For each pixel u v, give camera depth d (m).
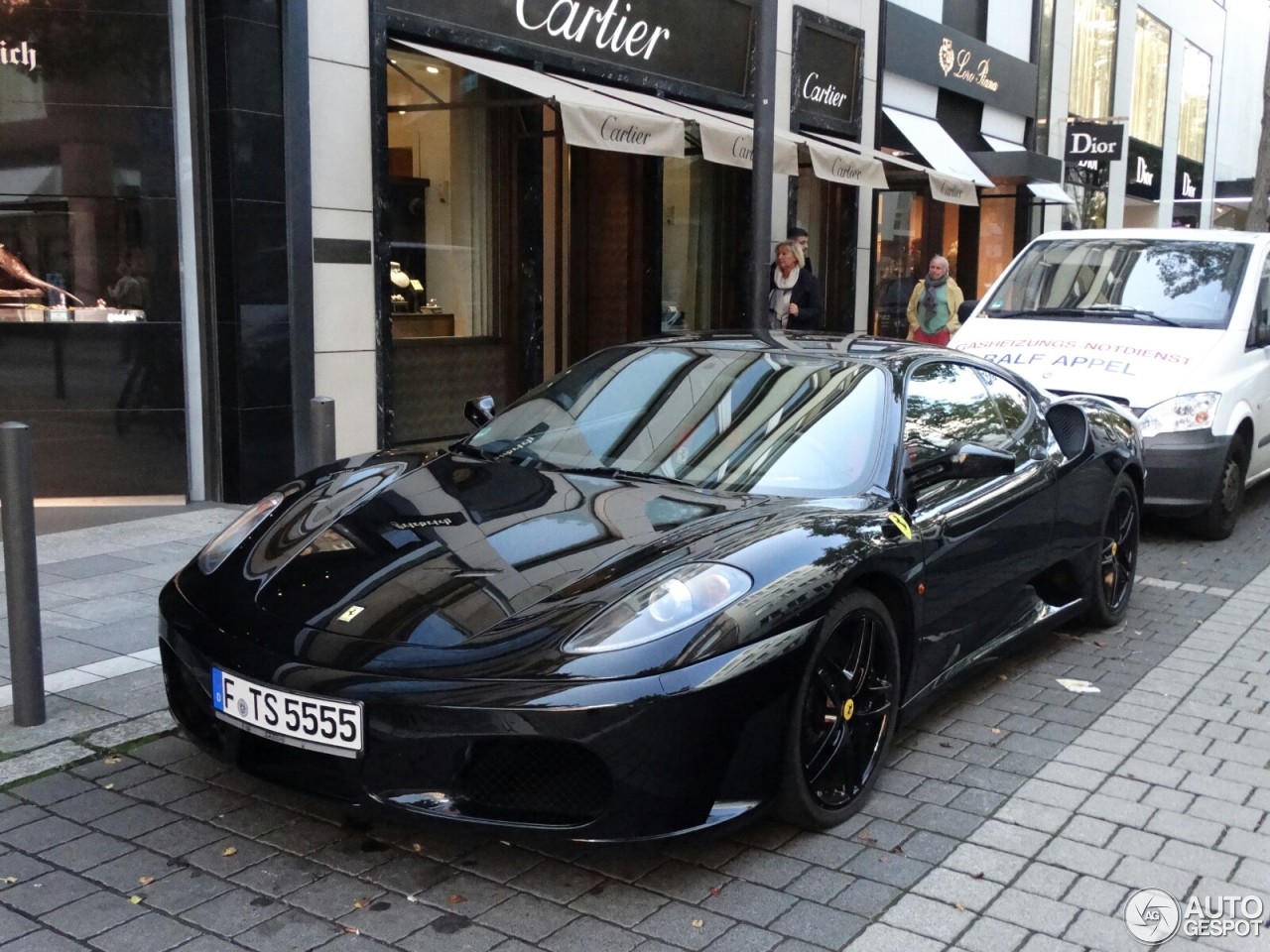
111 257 7.29
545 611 2.92
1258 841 3.35
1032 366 7.21
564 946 2.71
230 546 3.54
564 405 4.28
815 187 13.84
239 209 7.20
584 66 9.79
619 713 2.71
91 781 3.53
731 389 4.10
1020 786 3.68
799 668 3.02
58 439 7.33
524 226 10.21
